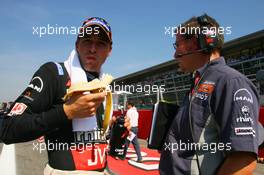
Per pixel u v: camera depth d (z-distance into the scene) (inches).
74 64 58.5
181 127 70.2
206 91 66.4
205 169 64.7
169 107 79.9
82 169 56.1
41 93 54.1
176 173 68.7
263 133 69.2
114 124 75.4
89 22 60.4
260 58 573.3
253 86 64.4
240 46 770.8
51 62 58.1
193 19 76.0
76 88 49.8
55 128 51.7
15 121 51.1
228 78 63.5
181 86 680.4
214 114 64.6
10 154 391.5
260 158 301.1
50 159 56.8
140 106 801.6
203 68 70.9
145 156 375.2
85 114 50.6
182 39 76.6
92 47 61.3
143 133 608.1
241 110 59.9
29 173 270.4
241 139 58.6
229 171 59.9
